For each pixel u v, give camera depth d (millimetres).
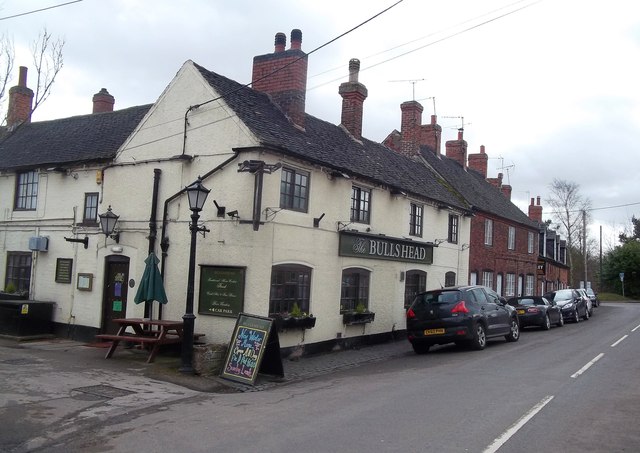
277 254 12680
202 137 13188
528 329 22922
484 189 30266
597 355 13781
